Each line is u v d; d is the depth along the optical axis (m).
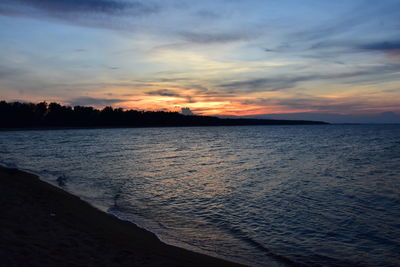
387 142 58.09
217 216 10.70
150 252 6.91
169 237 8.34
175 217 10.44
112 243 7.17
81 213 9.77
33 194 11.59
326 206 12.30
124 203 12.05
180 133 110.69
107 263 5.84
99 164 24.34
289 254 7.59
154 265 6.12
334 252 7.79
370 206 12.38
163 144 51.69
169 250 7.27
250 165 25.27
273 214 11.08
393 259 7.43
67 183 15.73
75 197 12.19
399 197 13.97
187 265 6.38
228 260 7.02
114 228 8.56
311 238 8.72
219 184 16.78
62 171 20.12
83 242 6.88
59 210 9.69
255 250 7.77
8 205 9.10
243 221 10.19
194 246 7.80
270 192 14.83
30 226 7.40
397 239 8.73
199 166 24.38
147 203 12.25
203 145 49.97
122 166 23.47
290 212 11.37
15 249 5.67
